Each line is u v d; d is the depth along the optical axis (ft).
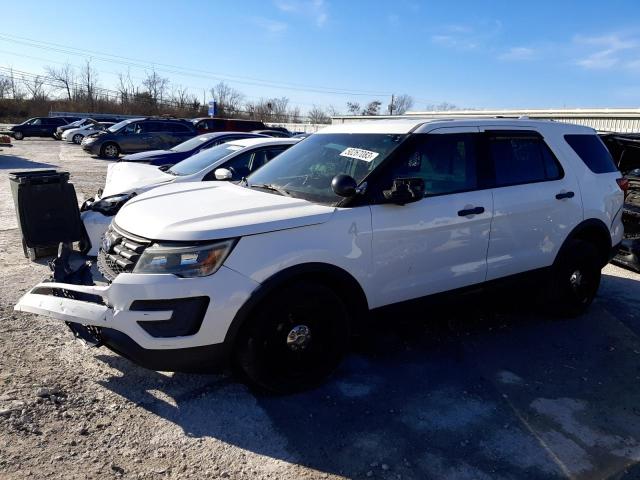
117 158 73.46
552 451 9.85
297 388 11.35
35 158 72.84
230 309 10.06
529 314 16.98
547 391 12.09
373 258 11.80
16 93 242.99
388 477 8.95
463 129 13.85
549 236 15.26
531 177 14.98
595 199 16.37
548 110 82.58
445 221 12.81
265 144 24.85
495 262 14.14
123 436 9.72
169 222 10.52
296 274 10.65
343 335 11.73
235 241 10.11
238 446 9.61
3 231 26.17
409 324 15.70
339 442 9.84
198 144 34.65
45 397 10.75
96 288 10.18
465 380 12.42
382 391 11.74
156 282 9.71
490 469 9.27
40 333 13.87
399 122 13.94
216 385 11.66
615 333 15.69
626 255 22.81
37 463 8.79
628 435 10.50
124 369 12.16
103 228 20.90
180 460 9.15
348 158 13.10
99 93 249.55
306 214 10.99
